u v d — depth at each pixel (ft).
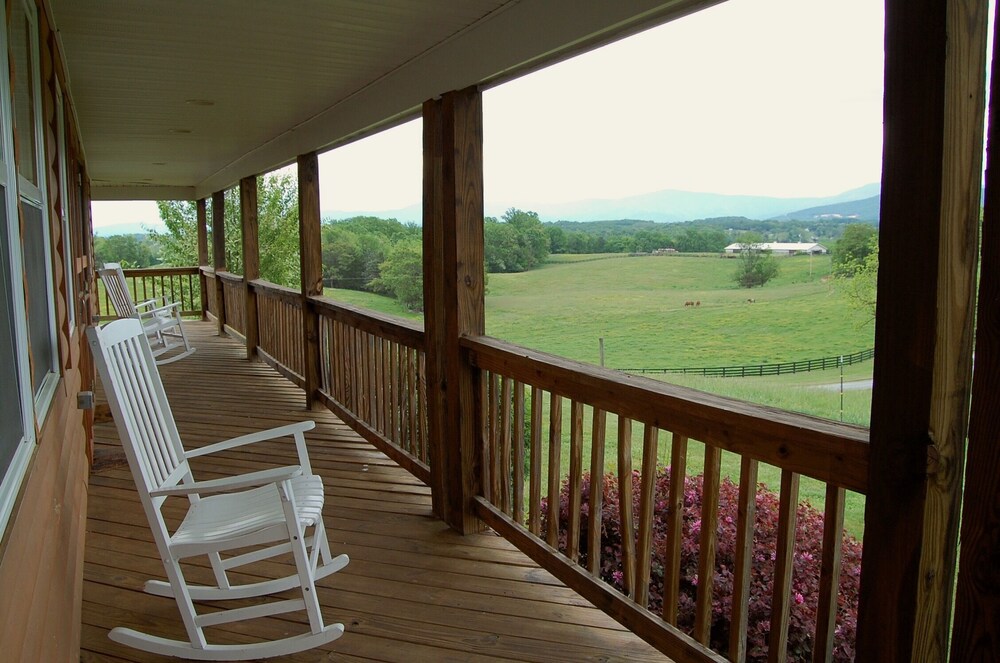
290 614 8.41
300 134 18.25
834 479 5.16
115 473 13.70
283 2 8.73
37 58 7.83
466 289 10.26
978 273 4.00
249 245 26.07
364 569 9.52
